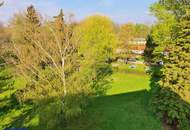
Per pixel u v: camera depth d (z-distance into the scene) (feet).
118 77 177.78
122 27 236.02
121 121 96.73
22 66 91.30
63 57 75.72
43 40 85.92
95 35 167.73
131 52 247.91
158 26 158.20
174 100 94.94
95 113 101.55
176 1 150.71
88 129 88.53
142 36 269.85
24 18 148.25
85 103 81.92
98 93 135.64
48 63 82.94
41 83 77.71
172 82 100.99
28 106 113.50
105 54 182.29
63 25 86.48
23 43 116.47
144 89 146.61
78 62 81.61
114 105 113.80
